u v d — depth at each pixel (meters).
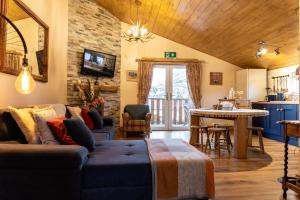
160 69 7.10
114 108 6.36
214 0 3.92
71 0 5.21
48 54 3.98
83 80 5.61
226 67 7.11
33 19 3.30
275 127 5.60
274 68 6.46
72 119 2.29
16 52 2.84
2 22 2.51
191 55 7.00
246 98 6.55
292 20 3.75
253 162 3.60
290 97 5.76
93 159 1.99
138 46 6.77
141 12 5.63
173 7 4.77
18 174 1.72
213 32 5.31
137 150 2.38
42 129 2.19
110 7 5.90
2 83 2.59
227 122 6.93
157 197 1.89
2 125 2.02
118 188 1.86
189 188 1.96
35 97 3.49
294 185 2.22
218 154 4.04
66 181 1.73
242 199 2.27
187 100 7.17
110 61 6.14
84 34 5.56
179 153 2.19
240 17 4.21
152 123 7.13
